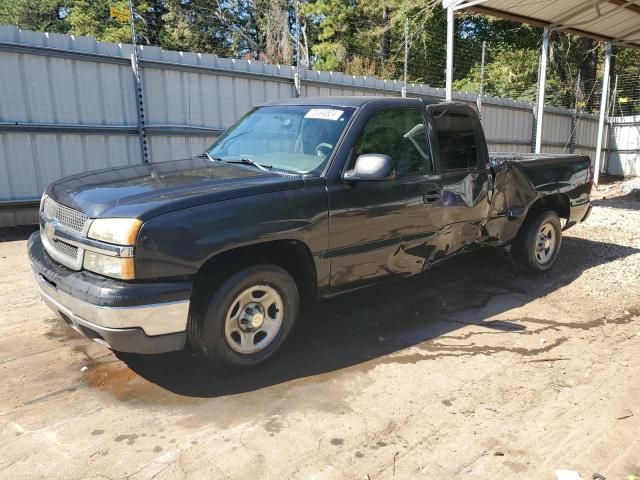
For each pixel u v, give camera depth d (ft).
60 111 27.89
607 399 11.78
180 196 11.09
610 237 28.19
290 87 37.19
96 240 10.61
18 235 26.48
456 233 16.46
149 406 11.01
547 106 60.70
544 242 20.62
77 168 28.91
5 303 16.65
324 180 12.80
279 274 12.30
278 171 13.25
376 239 13.93
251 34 96.58
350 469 9.20
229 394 11.54
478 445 9.99
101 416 10.61
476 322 16.11
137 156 30.94
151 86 30.68
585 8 38.42
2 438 9.82
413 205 14.65
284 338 12.81
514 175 18.54
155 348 10.81
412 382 12.30
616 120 71.36
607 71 54.29
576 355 13.98
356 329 15.26
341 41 81.87
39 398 11.21
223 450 9.61
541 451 9.86
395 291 18.62
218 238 11.01
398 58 77.87
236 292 11.60
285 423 10.50
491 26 89.20
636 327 16.07
